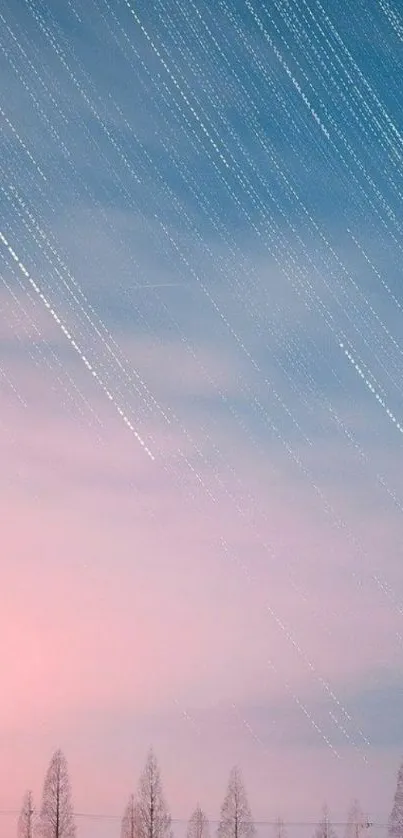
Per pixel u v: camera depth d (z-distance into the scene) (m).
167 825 41.03
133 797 41.03
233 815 41.12
